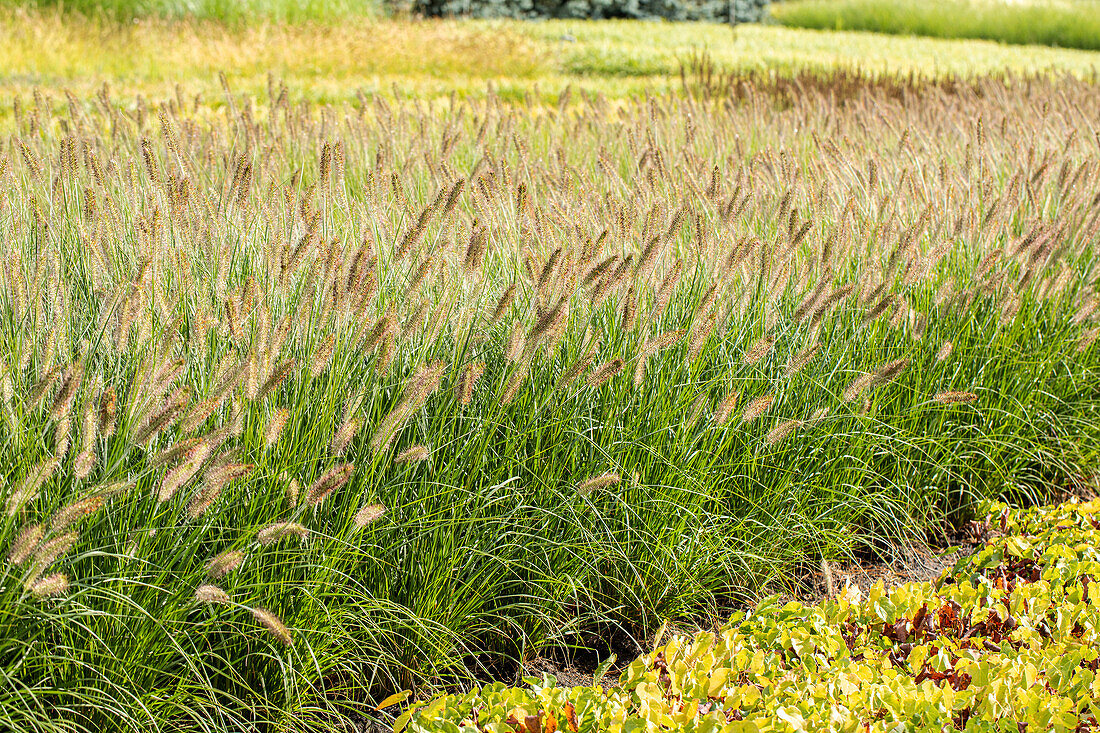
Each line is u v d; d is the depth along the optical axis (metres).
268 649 3.20
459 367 3.65
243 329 3.47
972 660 3.09
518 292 4.20
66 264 4.16
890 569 4.51
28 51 13.61
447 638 3.54
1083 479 5.36
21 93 11.08
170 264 4.02
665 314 4.29
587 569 3.73
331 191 4.93
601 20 26.27
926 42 26.05
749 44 22.11
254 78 13.30
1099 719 2.72
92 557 2.91
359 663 3.43
